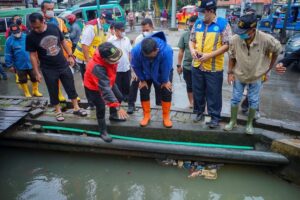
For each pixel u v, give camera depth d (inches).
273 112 223.1
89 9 547.5
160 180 158.2
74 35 361.4
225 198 145.7
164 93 161.3
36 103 207.3
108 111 195.2
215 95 160.9
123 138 170.9
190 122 176.2
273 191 148.1
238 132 163.3
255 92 152.9
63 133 181.8
